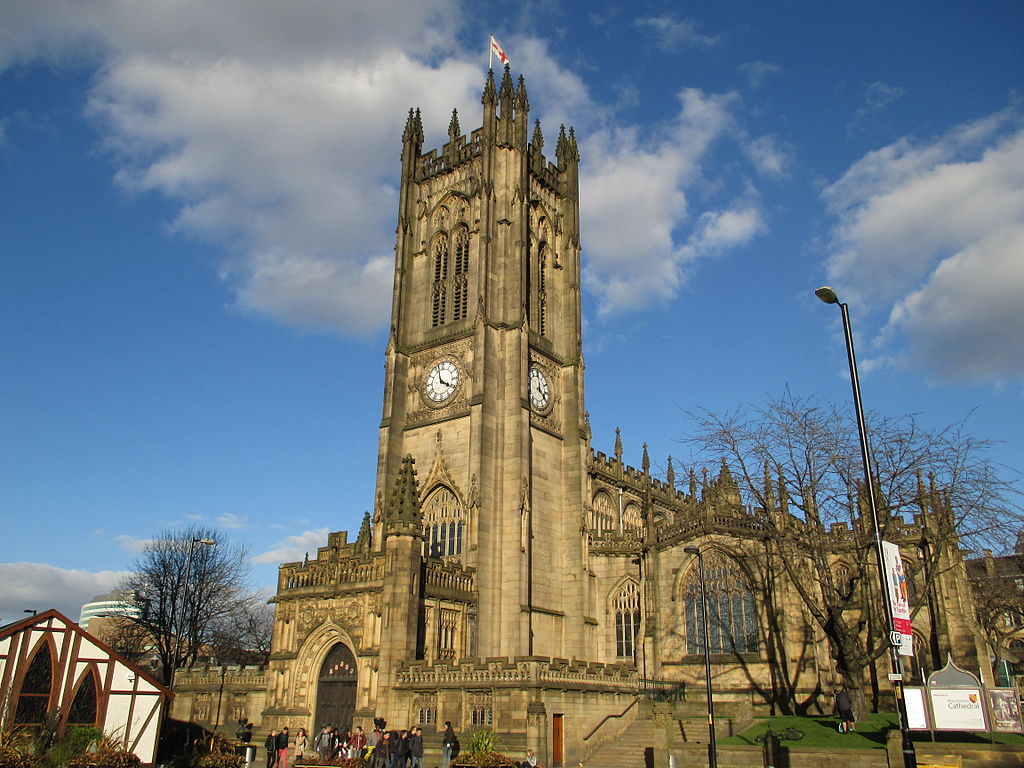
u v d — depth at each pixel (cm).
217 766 6109
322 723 8112
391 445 10531
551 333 11569
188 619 11869
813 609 6656
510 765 5766
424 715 7375
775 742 5600
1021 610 9875
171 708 9681
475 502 9550
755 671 8144
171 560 12112
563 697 7106
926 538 7325
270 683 8544
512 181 11281
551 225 12225
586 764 6875
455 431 10219
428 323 11219
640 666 9244
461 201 11588
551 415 10919
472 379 10206
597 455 11981
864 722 6259
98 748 5222
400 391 10912
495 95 11769
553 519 10344
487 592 9100
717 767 5850
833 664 7925
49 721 5391
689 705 7825
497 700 6919
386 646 7675
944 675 4991
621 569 9988
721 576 8631
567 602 10012
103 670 5762
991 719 4834
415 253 11781
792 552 7006
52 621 5756
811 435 6794
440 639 8438
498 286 10731
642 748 7031
